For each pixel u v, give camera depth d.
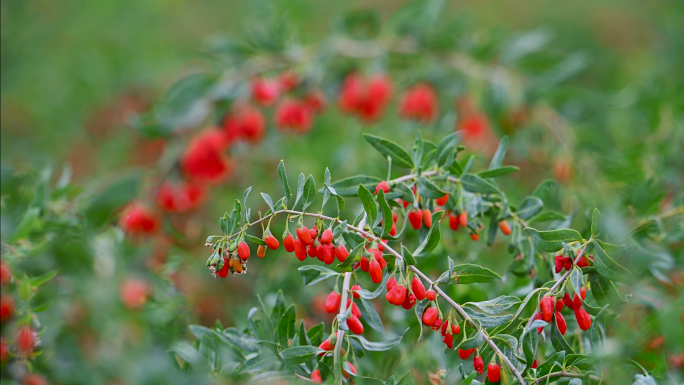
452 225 1.45
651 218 1.54
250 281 1.99
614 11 4.14
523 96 2.20
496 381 1.34
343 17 2.28
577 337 1.48
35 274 1.49
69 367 1.42
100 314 1.44
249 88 2.12
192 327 1.40
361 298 1.37
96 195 1.84
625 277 1.35
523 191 2.22
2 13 3.45
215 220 2.24
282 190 2.17
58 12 3.70
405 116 2.26
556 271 1.38
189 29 4.24
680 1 3.01
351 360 1.40
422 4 2.28
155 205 1.91
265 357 1.38
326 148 2.41
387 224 1.34
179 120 2.05
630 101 2.24
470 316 1.35
